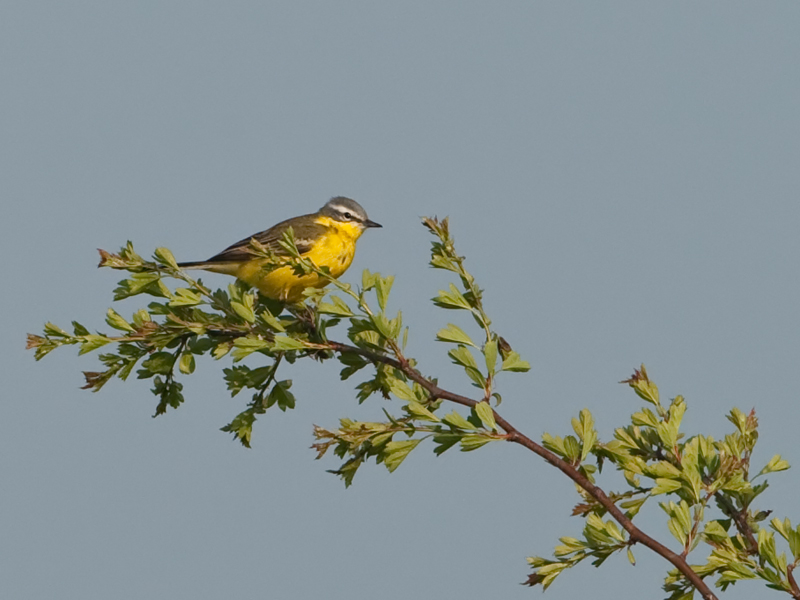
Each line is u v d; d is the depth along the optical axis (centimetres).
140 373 1168
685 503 922
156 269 1146
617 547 918
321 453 989
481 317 1143
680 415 1016
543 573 919
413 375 1057
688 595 923
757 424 1023
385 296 1067
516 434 956
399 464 979
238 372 1180
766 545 889
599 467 1034
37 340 1122
